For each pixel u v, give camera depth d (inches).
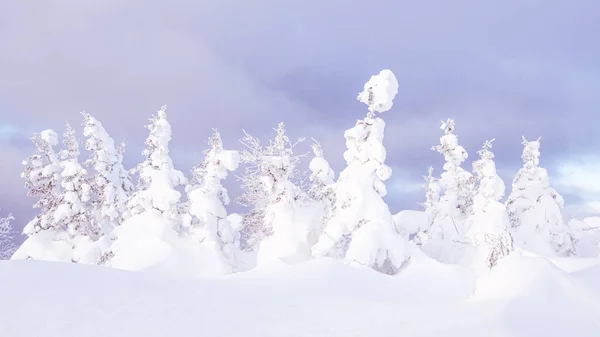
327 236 929.5
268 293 514.9
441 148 1432.1
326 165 1160.2
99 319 339.3
